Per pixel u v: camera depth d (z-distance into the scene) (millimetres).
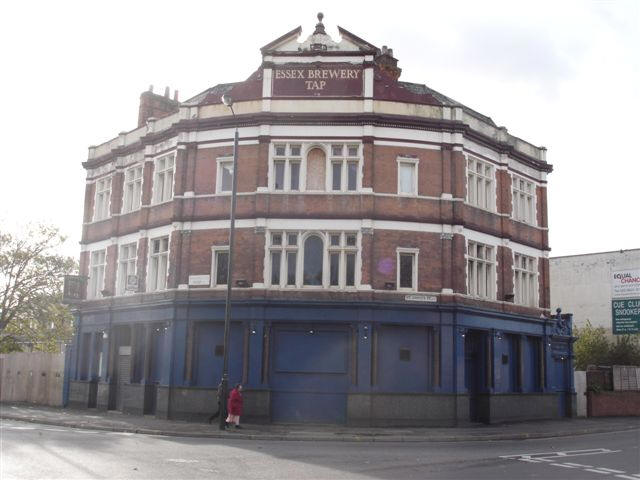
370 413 25109
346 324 25984
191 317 27266
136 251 31406
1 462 13484
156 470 13102
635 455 17000
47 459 14133
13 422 25422
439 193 27516
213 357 27078
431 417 25641
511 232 31109
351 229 26562
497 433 23188
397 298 26266
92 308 33625
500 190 30828
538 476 13094
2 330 45844
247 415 25359
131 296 30906
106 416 28375
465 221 27953
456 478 12719
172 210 28828
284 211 26844
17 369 39312
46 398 36406
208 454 16141
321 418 25547
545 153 34375
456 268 27062
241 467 13891
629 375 36656
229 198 27719
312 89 27766
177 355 27234
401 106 27656
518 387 30547
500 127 31484
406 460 15500
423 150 27641
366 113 27078
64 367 35344
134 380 30203
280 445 19016
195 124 28547
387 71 32062
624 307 41125
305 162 27266
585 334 45625
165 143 30469
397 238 26797
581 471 13914
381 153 27266
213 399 26359
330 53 27828
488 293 29578
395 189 27125
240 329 26734
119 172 33656
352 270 26672
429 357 26391
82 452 15617
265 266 26516
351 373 25516
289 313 25984
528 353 31734
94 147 36656
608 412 34750
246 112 27891
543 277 33281
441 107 28031
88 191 36312
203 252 27766
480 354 28812
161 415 27031
